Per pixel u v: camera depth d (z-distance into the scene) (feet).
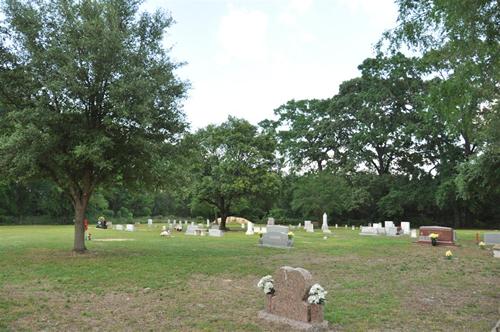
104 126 53.01
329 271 45.42
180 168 60.44
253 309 28.35
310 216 188.55
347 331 23.76
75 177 57.67
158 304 29.63
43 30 51.72
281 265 48.91
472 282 39.99
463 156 166.20
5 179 55.06
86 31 49.06
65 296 31.68
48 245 68.44
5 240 79.66
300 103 202.90
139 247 67.15
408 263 52.70
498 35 26.45
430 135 167.32
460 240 89.56
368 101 176.96
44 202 204.74
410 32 31.73
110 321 25.41
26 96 51.83
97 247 66.23
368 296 32.91
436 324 25.40
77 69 49.21
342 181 172.14
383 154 192.03
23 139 45.37
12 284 35.78
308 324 23.84
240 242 80.38
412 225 191.11
